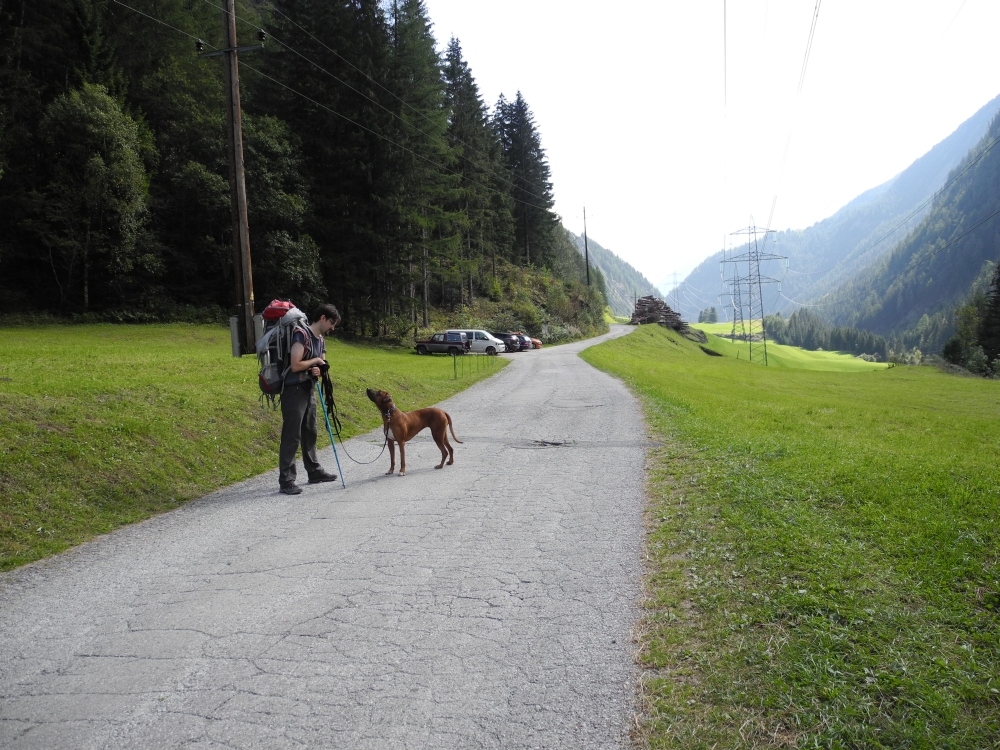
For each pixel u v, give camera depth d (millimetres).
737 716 2514
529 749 2379
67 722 2621
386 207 38000
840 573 3641
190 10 41750
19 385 8398
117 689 2867
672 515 5258
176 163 34812
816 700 2545
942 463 6719
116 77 33125
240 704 2725
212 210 33562
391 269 39031
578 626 3383
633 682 2826
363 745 2416
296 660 3094
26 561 4570
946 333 194875
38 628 3520
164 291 33906
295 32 36250
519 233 82438
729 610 3385
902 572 3629
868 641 2922
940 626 3035
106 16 35812
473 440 9602
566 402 14547
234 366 15102
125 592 4023
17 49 30562
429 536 4996
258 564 4480
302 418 6711
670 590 3760
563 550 4582
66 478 5875
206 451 7633
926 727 2334
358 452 8852
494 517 5480
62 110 28250
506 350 44406
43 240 28547
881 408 20797
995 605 3172
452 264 45000
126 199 29594
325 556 4605
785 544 4160
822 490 5461
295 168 36281
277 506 6051
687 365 41844
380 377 15898
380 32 37906
